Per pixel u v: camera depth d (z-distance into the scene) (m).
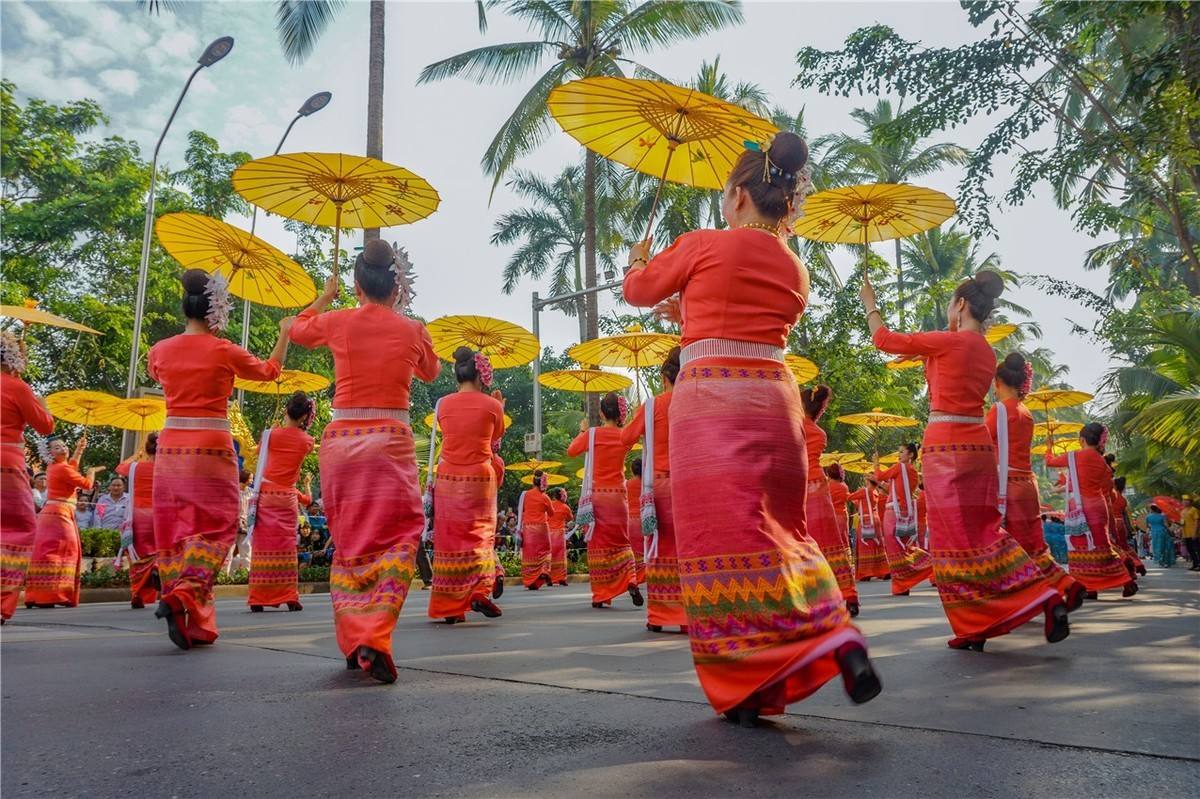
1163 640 4.50
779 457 2.60
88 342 19.41
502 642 4.80
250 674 3.52
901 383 24.97
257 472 7.76
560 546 14.32
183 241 5.08
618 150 3.67
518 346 9.69
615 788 1.93
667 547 5.45
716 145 3.50
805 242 21.91
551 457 32.31
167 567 4.56
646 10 19.19
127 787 1.96
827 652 2.28
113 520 13.41
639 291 2.90
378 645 3.30
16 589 6.16
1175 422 11.97
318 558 15.66
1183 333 12.77
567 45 19.72
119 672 3.57
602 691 3.12
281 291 5.52
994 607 4.20
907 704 2.84
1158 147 8.86
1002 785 1.95
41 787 1.96
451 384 37.00
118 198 19.62
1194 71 8.16
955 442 4.41
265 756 2.21
